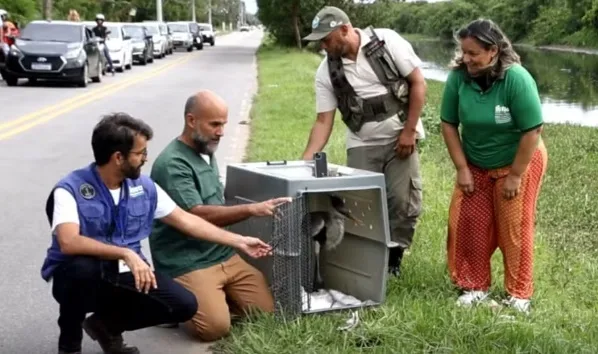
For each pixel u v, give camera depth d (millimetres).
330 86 5820
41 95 19859
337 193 5246
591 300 6039
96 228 4391
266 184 5031
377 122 5758
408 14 78812
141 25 37750
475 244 5578
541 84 32031
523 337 4648
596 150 13953
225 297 5133
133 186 4492
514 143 5316
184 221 4719
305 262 5055
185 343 4922
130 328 4648
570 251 7461
